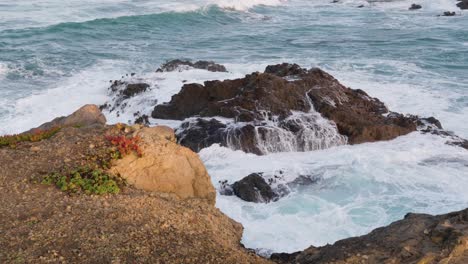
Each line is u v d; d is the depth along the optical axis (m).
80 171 11.63
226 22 44.81
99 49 33.41
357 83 26.12
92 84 26.09
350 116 19.58
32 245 9.27
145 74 26.17
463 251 9.33
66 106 23.02
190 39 37.69
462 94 24.70
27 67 28.52
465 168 16.55
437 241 9.71
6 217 10.09
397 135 19.30
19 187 11.10
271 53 33.38
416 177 15.84
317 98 20.22
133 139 12.48
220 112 19.48
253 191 14.71
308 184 15.53
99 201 10.76
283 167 16.59
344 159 17.16
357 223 13.27
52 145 12.77
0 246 9.22
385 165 16.61
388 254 9.56
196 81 24.39
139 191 11.58
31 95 24.27
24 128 20.66
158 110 21.14
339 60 31.16
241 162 17.09
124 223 10.11
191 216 10.99
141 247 9.46
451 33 39.50
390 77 27.53
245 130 18.11
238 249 10.59
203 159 17.33
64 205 10.52
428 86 25.94
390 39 37.44
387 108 21.94
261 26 43.44
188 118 19.77
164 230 10.17
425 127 20.23
